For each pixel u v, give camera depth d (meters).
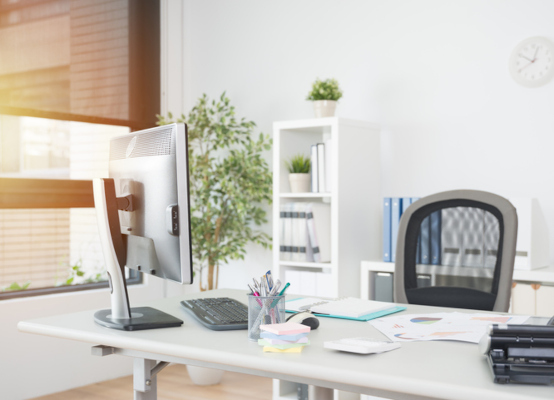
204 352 1.28
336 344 1.26
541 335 1.09
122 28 4.04
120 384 3.70
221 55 4.29
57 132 3.68
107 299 3.78
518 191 3.09
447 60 3.31
